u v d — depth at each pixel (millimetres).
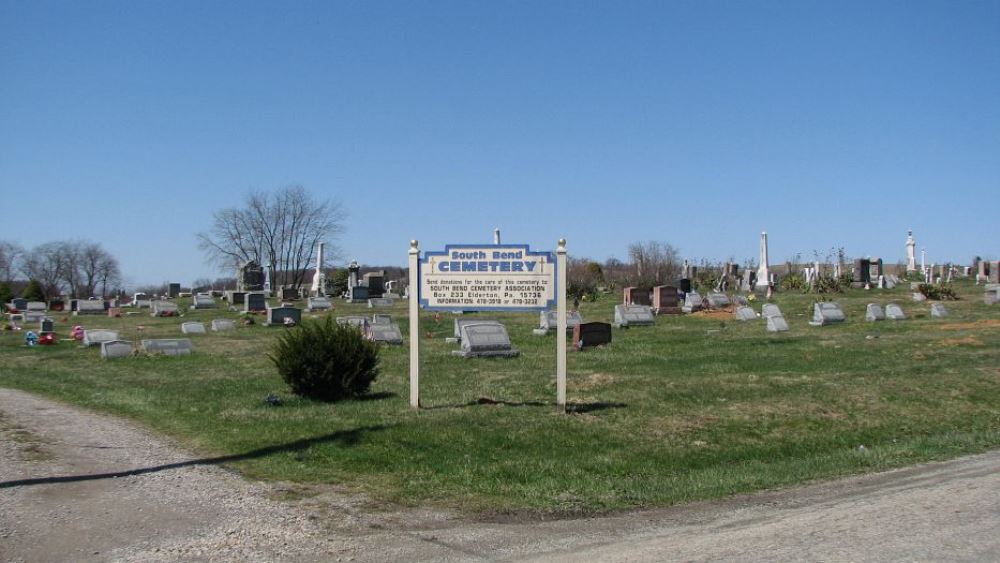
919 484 9195
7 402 16109
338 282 71500
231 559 6535
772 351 22297
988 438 12344
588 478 9742
